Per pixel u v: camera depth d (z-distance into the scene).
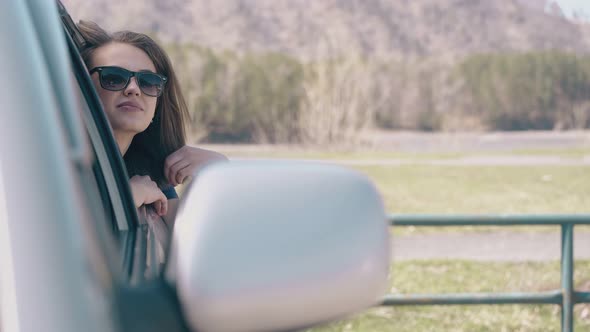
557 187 15.58
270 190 0.99
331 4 80.44
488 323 5.67
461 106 40.50
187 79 32.97
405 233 9.58
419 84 39.56
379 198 1.03
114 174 1.65
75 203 0.90
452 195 14.34
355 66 25.47
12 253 0.88
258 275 0.94
